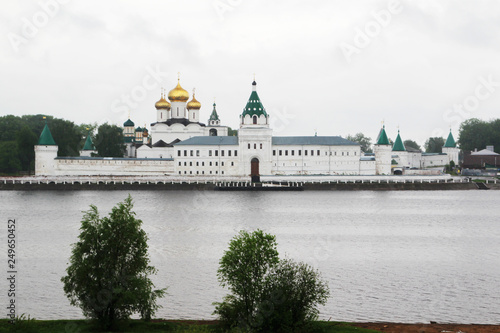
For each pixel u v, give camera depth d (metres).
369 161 191.62
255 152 185.50
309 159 188.62
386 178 178.12
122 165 186.75
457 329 45.69
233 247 45.06
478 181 190.12
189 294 55.41
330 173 189.25
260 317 42.72
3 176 185.25
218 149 187.50
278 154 188.50
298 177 176.50
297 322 42.91
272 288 43.78
